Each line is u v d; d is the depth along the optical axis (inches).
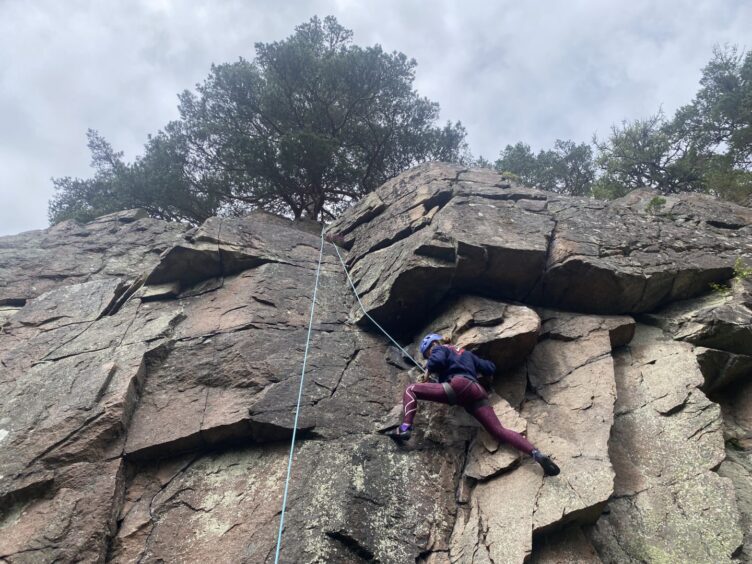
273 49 475.5
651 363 212.8
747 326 215.2
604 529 153.9
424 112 506.9
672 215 312.3
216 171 473.1
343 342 234.8
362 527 151.9
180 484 172.1
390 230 305.7
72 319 248.2
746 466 184.7
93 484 162.7
